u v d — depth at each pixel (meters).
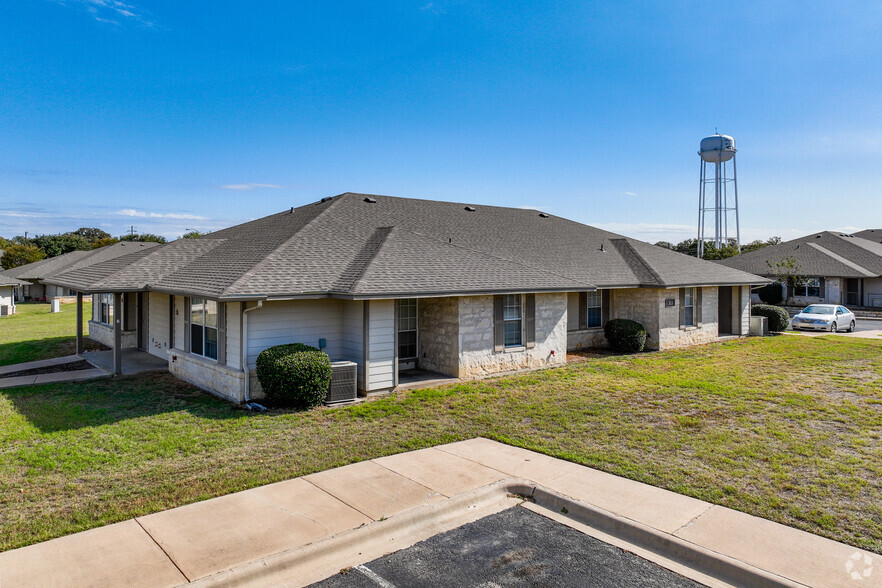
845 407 10.96
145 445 8.59
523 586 5.00
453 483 7.15
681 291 20.25
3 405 11.14
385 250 14.13
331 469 7.65
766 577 4.91
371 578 5.13
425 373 14.38
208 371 12.52
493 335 14.45
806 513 6.17
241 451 8.36
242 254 14.82
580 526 6.22
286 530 5.81
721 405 11.24
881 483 7.04
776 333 24.89
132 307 19.17
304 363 10.76
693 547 5.44
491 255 16.34
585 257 20.30
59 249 67.56
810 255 38.84
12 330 26.17
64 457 8.02
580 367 15.78
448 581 5.08
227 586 4.89
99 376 14.06
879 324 29.48
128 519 6.07
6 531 5.76
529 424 9.94
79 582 4.81
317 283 12.21
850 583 4.80
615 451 8.40
